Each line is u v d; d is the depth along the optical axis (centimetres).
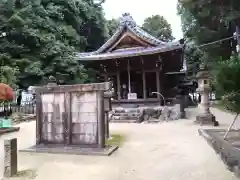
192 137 932
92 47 3881
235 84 716
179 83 2942
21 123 1587
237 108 749
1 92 1293
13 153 553
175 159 641
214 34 1975
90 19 3519
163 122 1453
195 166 573
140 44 1917
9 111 1872
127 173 545
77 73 2688
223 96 755
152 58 1800
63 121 807
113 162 635
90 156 701
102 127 762
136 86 2156
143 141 896
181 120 1518
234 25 1870
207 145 779
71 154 730
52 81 902
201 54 2861
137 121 1515
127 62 1897
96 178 517
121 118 1578
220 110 2077
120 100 1888
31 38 2409
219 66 767
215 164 580
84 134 780
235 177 480
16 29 2269
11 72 1833
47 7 2834
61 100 816
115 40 1938
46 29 2641
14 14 2209
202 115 1291
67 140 794
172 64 2031
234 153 589
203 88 1287
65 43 2806
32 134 1151
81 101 792
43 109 835
